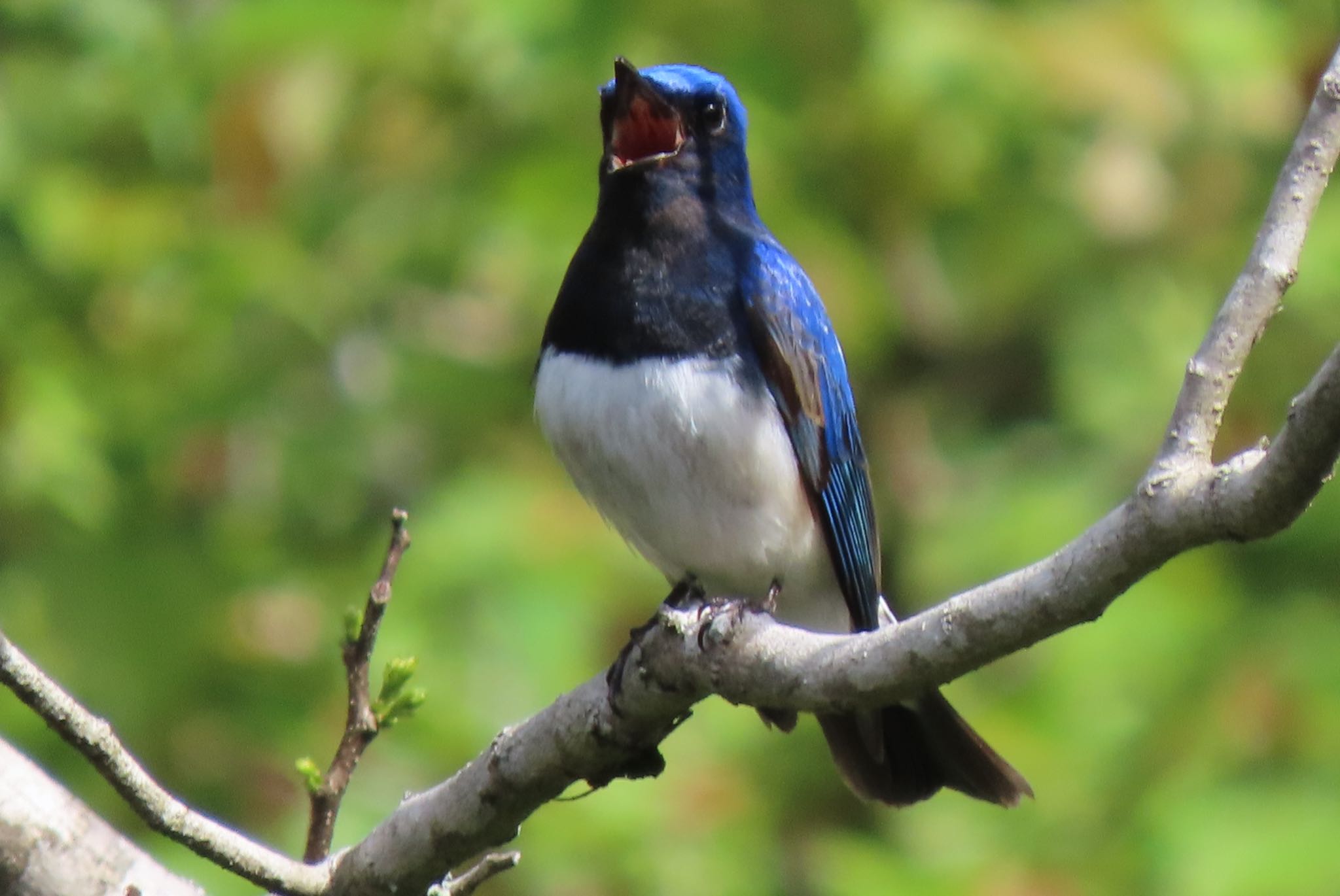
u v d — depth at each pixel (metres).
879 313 13.99
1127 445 13.75
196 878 11.16
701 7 13.45
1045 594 4.98
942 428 15.16
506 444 13.91
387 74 14.02
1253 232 14.76
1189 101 14.16
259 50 13.86
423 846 6.45
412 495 13.83
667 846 11.95
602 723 6.27
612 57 13.16
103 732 5.57
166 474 13.70
